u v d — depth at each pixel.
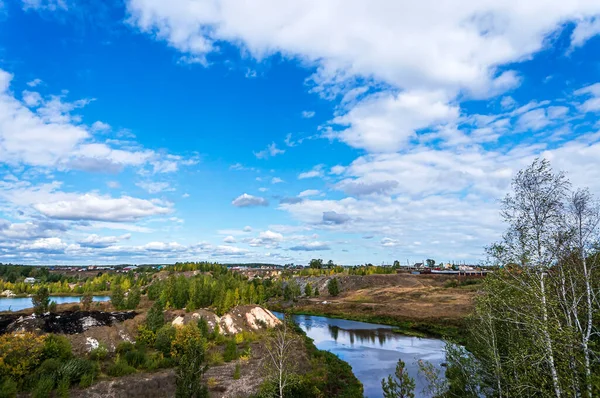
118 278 145.88
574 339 14.27
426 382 34.44
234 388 29.39
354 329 76.12
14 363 27.69
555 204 15.67
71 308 72.31
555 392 14.43
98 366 31.77
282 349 26.81
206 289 89.69
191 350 20.66
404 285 150.75
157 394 26.80
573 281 16.19
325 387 31.19
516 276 16.89
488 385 19.66
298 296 142.00
